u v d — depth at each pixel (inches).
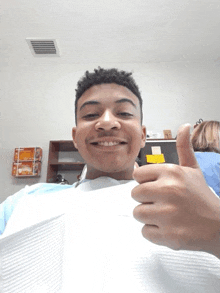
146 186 14.4
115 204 22.0
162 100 123.9
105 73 30.4
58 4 96.9
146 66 130.0
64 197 23.9
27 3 96.4
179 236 13.7
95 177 29.4
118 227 20.8
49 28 108.4
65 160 111.7
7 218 30.4
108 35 112.6
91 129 27.3
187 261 19.0
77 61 129.3
